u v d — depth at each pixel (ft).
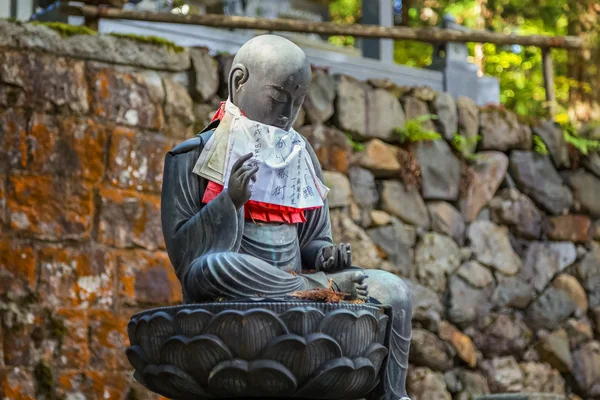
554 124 28.89
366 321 11.73
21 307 20.27
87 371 20.62
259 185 12.55
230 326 11.13
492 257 27.07
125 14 23.29
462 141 27.20
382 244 25.39
